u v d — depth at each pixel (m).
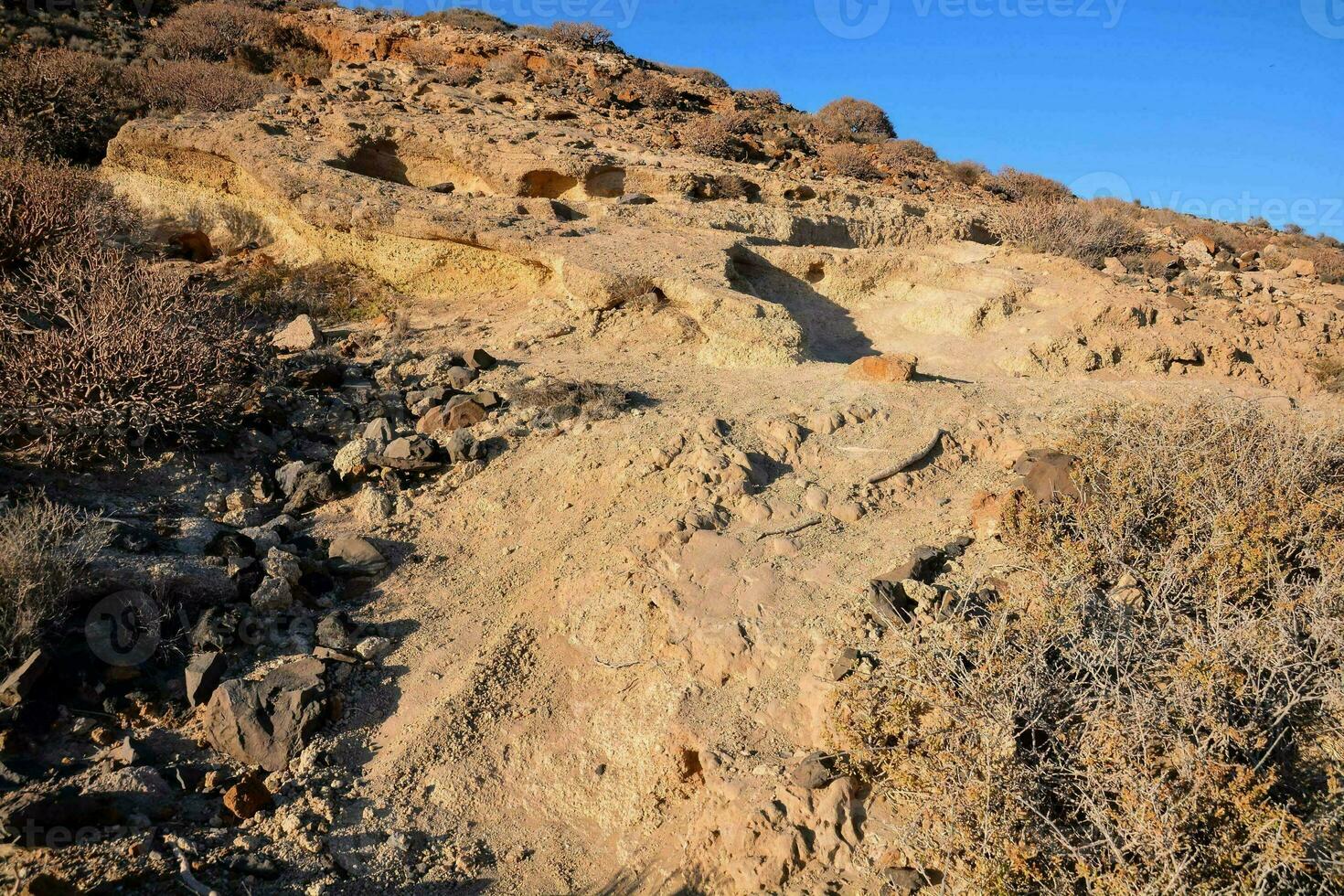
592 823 4.68
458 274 11.36
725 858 4.33
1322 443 6.39
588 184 13.65
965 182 23.45
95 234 10.33
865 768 4.54
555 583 5.98
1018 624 4.89
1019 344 10.70
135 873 3.97
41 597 4.96
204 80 17.34
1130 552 5.63
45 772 4.42
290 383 8.38
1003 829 4.00
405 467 7.14
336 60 22.19
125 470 6.75
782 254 11.72
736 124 21.38
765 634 5.32
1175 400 8.34
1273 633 4.85
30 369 6.73
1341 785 4.28
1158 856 3.79
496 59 22.34
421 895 4.24
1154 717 4.26
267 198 12.38
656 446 7.03
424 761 4.84
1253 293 13.73
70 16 20.95
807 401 8.09
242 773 4.67
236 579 5.62
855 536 6.32
